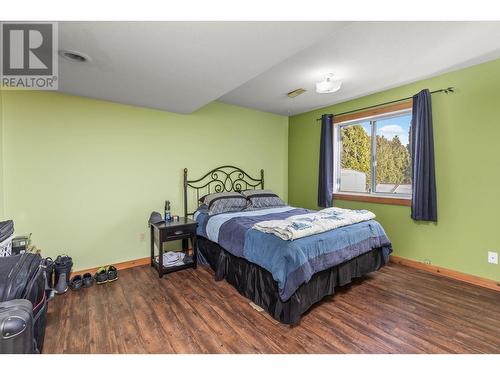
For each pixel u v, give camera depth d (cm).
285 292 188
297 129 471
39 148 258
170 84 238
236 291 254
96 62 190
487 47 226
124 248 314
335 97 371
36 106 255
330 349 169
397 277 288
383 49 229
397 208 333
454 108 279
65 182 273
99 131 292
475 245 270
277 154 476
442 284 268
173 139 349
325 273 230
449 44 220
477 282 267
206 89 252
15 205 247
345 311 217
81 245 285
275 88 332
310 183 448
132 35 154
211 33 153
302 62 256
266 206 378
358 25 190
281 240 210
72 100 274
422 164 294
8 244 197
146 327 193
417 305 226
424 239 309
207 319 204
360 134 384
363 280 280
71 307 221
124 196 312
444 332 187
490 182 258
